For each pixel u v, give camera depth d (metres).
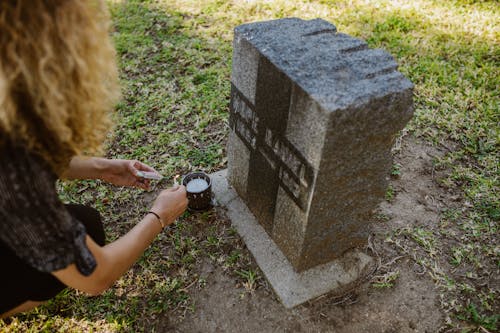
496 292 2.25
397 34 4.26
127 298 2.24
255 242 2.45
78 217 1.85
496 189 2.79
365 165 1.91
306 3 4.84
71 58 1.09
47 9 1.03
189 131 3.23
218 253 2.44
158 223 1.86
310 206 1.94
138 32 4.41
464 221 2.61
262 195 2.37
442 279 2.29
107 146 3.10
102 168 2.20
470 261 2.39
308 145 1.81
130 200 2.76
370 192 2.07
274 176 2.17
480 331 2.09
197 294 2.27
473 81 3.66
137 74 3.83
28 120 1.14
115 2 4.96
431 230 2.56
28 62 1.04
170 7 4.84
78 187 2.82
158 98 3.52
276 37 2.07
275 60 1.89
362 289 2.27
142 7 4.85
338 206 2.03
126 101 3.53
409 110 1.81
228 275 2.35
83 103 1.21
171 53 4.05
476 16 4.61
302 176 1.92
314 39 2.07
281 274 2.29
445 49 4.06
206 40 4.24
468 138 3.16
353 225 2.19
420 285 2.29
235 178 2.66
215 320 2.16
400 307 2.20
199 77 3.75
